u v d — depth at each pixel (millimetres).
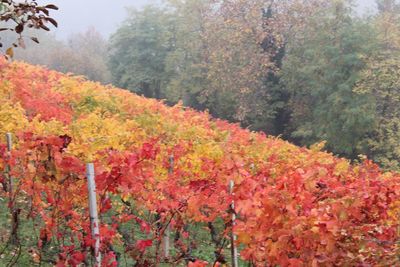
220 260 5617
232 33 36312
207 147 8359
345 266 4070
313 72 33438
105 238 5316
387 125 29062
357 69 31109
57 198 5676
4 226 7516
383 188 5938
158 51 48031
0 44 3295
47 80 16078
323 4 36625
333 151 32406
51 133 7156
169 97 43469
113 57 51688
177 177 7410
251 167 8602
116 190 5379
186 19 42719
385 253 4191
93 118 8641
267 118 38875
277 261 4164
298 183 4398
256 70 35469
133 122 9648
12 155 5793
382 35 32344
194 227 9484
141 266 5344
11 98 10367
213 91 39000
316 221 3947
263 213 4152
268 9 36812
